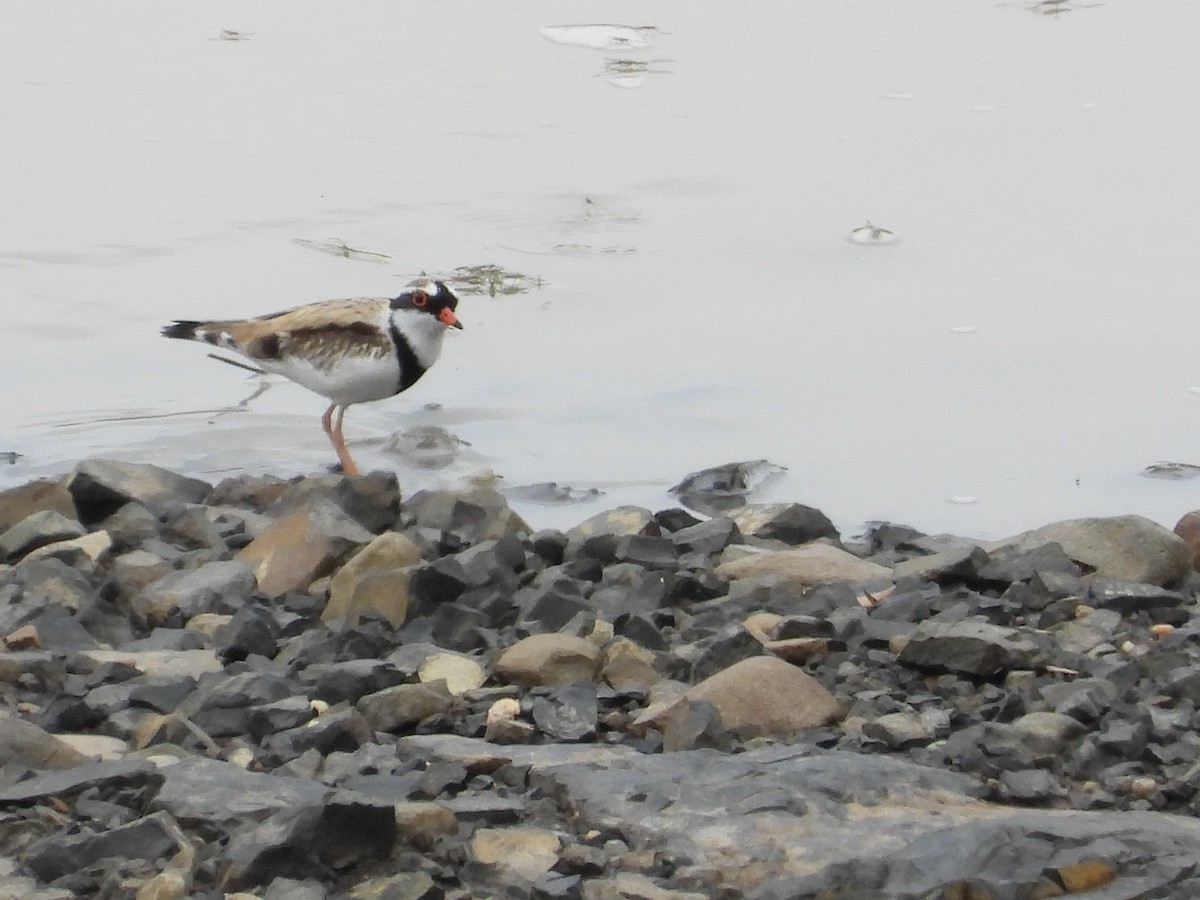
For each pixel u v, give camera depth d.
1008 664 9.05
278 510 12.41
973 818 7.28
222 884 6.67
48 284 18.58
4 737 7.63
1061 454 14.69
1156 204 21.38
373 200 21.41
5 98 25.70
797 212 21.02
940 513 13.57
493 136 24.11
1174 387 16.08
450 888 6.82
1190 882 6.59
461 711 8.64
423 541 11.60
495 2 30.92
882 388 16.08
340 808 6.81
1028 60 27.88
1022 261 19.39
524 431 15.15
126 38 28.89
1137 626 10.14
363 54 28.12
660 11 30.45
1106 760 8.05
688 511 13.55
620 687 8.93
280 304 18.05
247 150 23.44
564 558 11.51
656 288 18.52
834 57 28.08
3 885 6.63
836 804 7.37
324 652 9.45
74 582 10.49
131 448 14.80
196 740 8.09
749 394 15.91
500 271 18.84
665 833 7.12
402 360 14.05
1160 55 28.06
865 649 9.55
